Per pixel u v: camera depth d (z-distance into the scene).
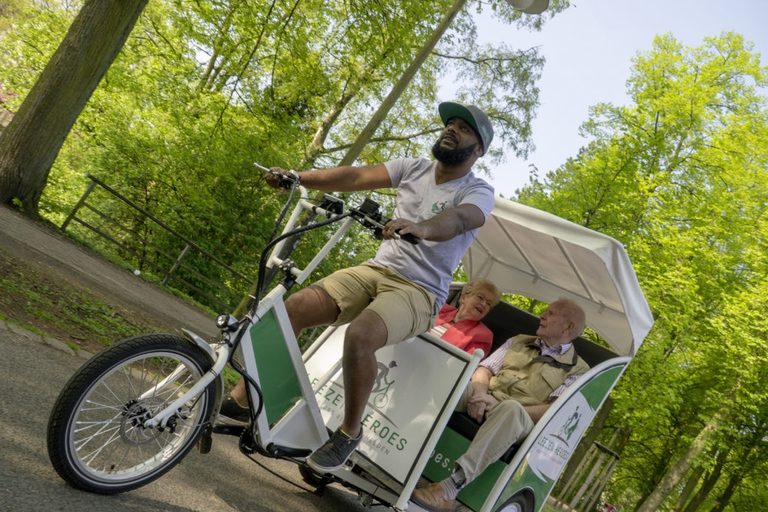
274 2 13.36
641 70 19.83
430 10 13.11
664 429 21.89
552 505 12.38
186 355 3.10
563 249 5.26
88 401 2.88
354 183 3.96
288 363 3.49
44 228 11.64
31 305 5.90
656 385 16.03
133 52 18.77
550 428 4.62
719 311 17.88
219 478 4.07
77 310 6.62
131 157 17.28
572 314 5.10
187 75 17.78
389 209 21.31
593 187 18.67
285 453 3.55
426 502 4.04
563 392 4.72
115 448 3.28
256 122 17.88
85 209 17.61
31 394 3.78
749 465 22.56
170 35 18.56
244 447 3.58
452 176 3.83
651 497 17.14
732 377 17.69
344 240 18.30
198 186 17.83
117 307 8.05
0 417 3.27
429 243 3.73
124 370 3.03
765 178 17.27
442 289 3.80
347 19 14.51
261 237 18.58
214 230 18.56
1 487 2.60
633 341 5.24
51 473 2.96
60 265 9.09
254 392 3.32
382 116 13.05
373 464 4.05
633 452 25.72
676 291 16.03
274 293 3.39
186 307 13.38
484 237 6.11
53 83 10.89
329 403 4.31
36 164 11.17
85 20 10.81
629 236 17.66
